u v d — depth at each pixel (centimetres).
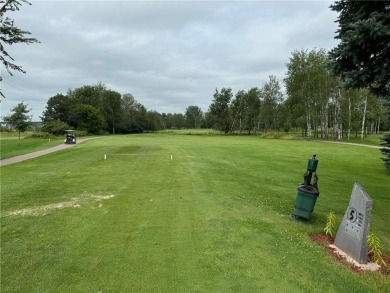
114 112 9556
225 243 570
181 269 468
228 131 8869
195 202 862
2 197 891
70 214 730
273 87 6931
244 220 711
